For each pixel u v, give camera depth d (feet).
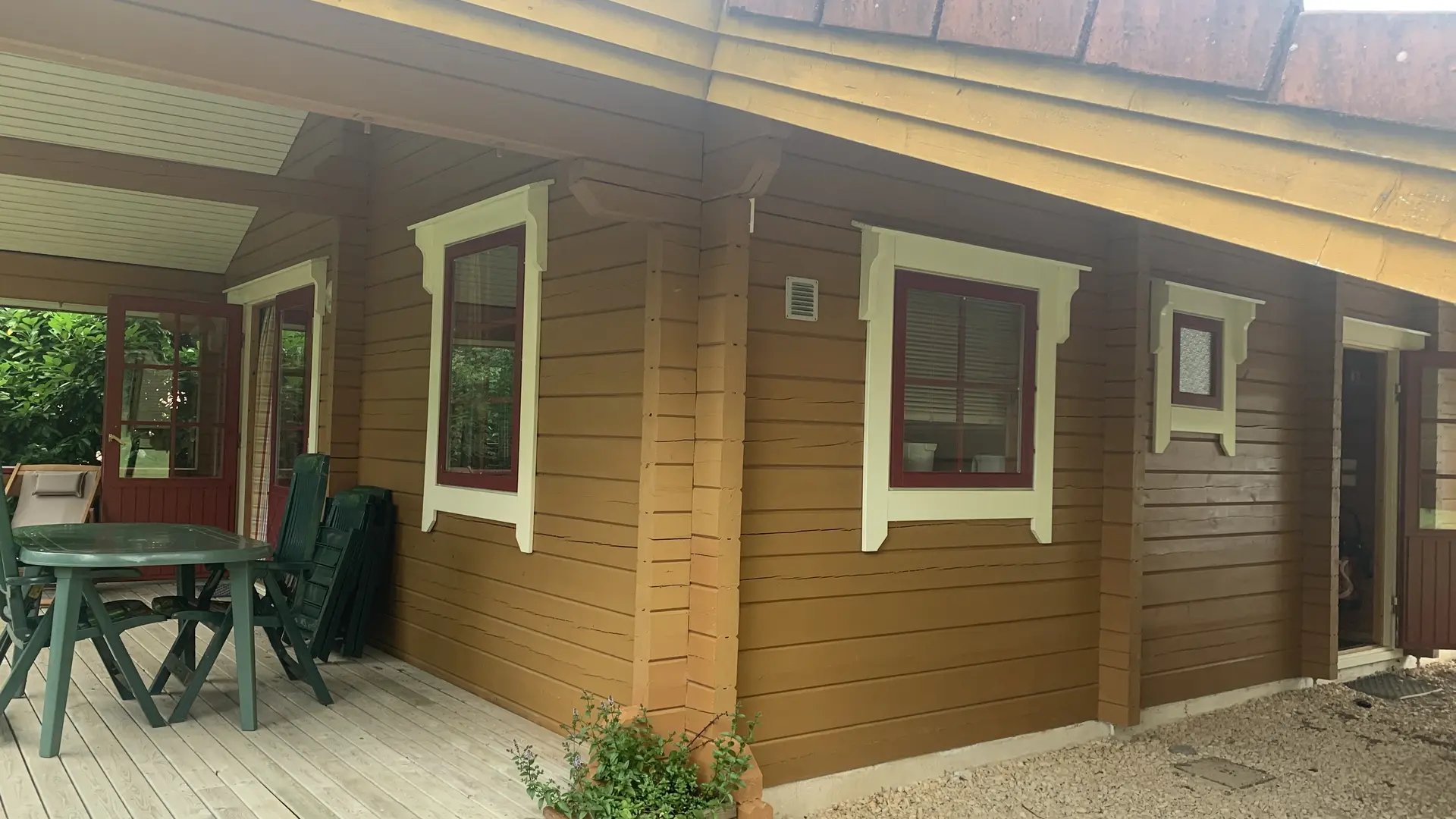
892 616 12.66
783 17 7.92
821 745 11.92
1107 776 13.62
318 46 8.18
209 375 23.82
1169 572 16.49
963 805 12.28
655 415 10.80
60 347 33.53
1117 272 15.24
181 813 9.53
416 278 16.44
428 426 15.67
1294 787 13.61
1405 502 20.95
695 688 10.84
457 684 14.76
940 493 13.08
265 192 17.10
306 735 12.17
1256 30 4.79
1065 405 14.82
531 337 13.38
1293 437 18.99
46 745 10.96
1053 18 5.63
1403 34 4.36
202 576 24.17
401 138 17.12
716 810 9.82
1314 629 18.90
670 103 10.64
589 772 10.05
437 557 15.51
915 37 6.61
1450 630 20.59
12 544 11.84
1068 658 14.79
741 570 11.24
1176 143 5.33
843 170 12.25
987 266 13.65
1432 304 21.01
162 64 7.54
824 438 12.02
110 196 21.50
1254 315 17.95
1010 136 6.16
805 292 11.87
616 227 11.99
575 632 12.35
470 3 7.98
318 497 14.06
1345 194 4.70
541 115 9.66
